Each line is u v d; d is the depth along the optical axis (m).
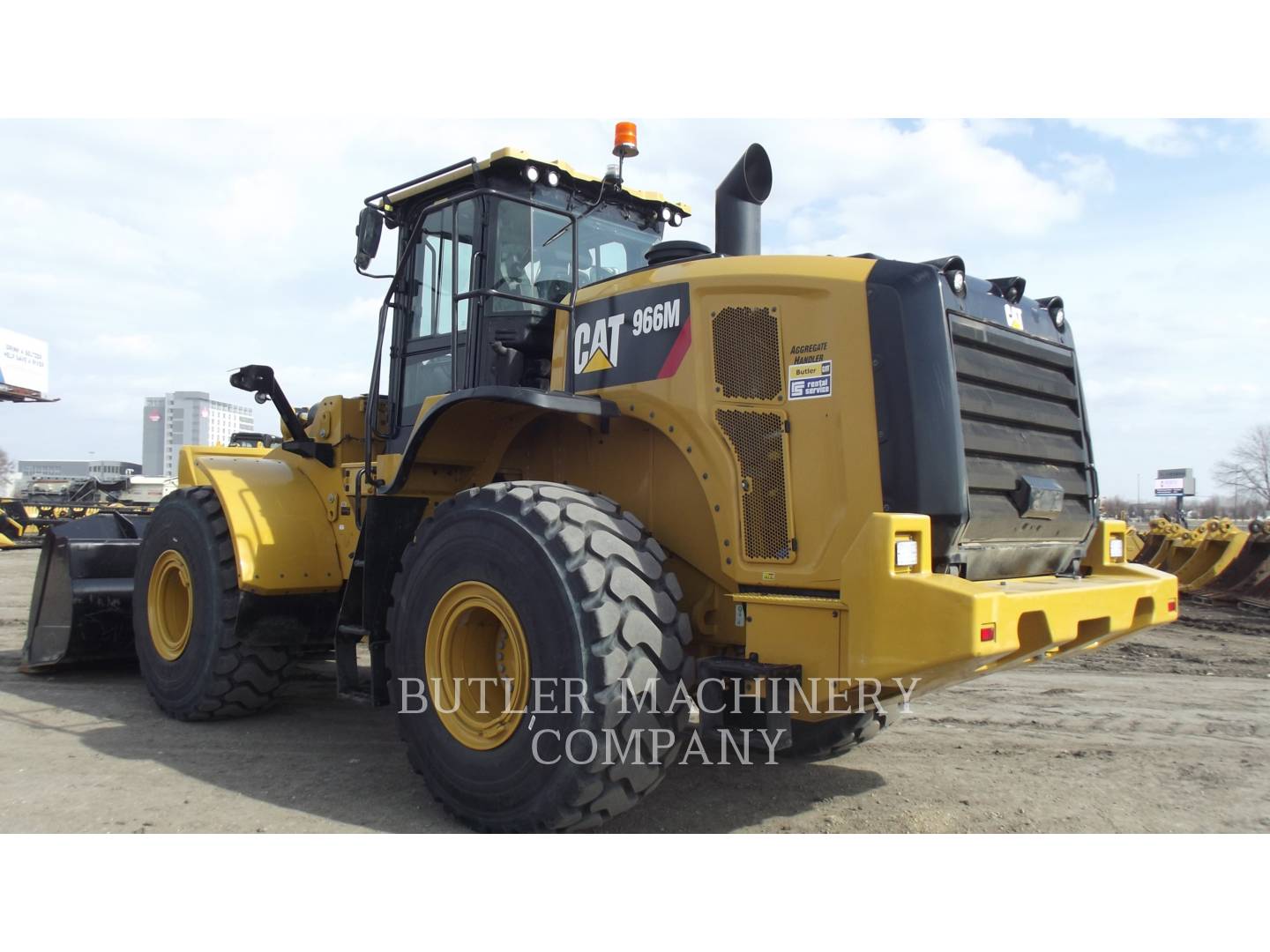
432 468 4.43
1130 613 3.57
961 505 3.16
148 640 5.48
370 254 4.57
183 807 3.75
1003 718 5.57
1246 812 3.88
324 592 5.20
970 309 3.46
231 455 6.09
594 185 4.79
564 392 3.88
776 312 3.47
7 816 3.63
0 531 19.84
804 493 3.35
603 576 3.22
